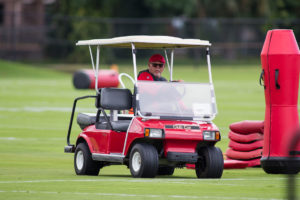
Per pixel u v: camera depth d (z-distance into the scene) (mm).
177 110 37219
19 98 117500
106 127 37969
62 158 48500
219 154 36906
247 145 44594
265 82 39094
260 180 36531
